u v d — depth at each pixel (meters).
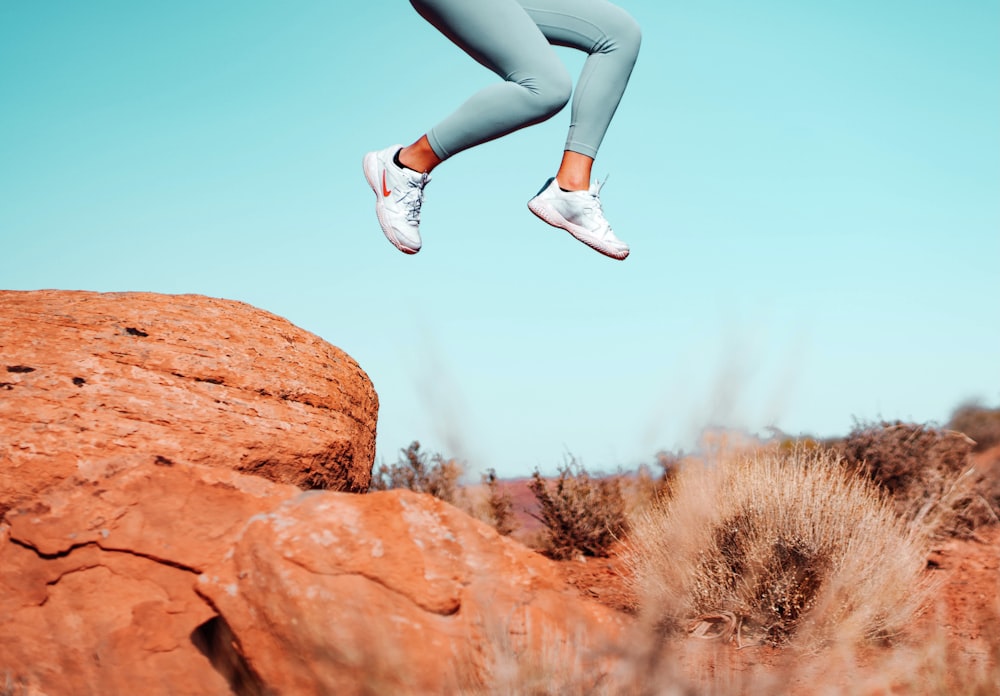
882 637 4.14
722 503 4.54
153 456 3.30
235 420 3.93
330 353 4.83
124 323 4.19
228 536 3.08
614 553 6.38
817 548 4.27
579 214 4.26
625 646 2.79
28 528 3.10
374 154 4.41
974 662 3.23
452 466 6.57
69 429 3.55
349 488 4.53
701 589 4.36
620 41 4.11
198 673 2.90
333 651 2.69
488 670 2.67
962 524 6.03
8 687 2.85
